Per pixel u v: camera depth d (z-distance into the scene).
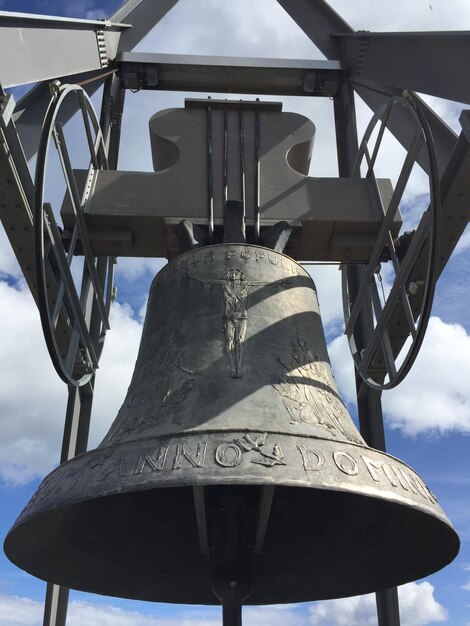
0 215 4.43
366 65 5.55
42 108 4.88
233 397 3.06
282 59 6.06
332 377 3.58
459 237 4.71
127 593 3.74
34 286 5.00
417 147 4.11
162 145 5.23
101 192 4.82
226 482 2.48
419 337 3.63
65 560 3.50
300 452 2.63
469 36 3.94
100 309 4.88
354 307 4.98
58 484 2.80
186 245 4.57
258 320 3.50
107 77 5.78
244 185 4.92
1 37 3.76
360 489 2.60
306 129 5.24
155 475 2.54
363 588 3.68
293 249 5.00
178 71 6.04
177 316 3.58
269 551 3.74
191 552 3.76
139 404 3.27
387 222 4.57
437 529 3.15
